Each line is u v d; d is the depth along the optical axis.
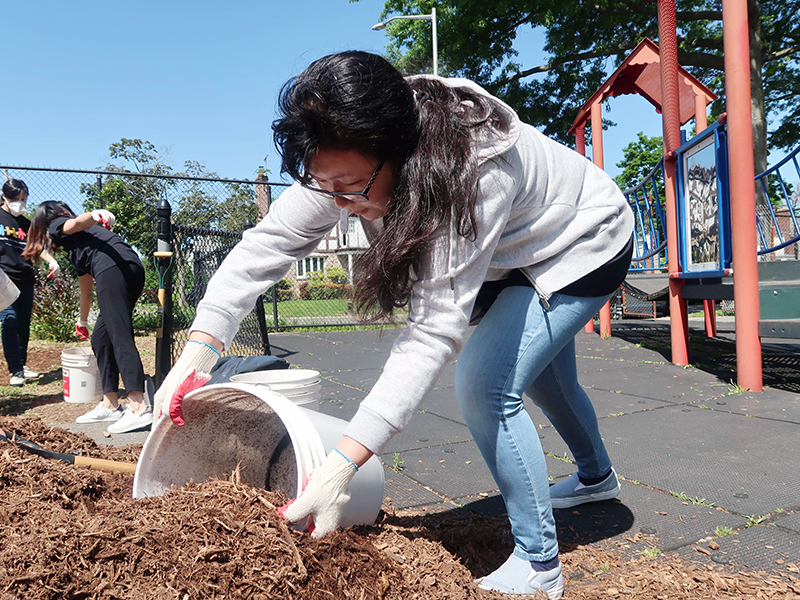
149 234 8.92
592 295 1.51
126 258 3.45
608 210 1.55
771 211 5.16
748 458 2.63
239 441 1.80
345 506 1.58
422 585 1.40
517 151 1.31
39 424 2.42
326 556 1.32
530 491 1.46
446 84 1.30
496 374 1.46
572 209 1.48
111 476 1.91
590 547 1.81
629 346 6.66
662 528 1.94
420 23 17.16
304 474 1.33
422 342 1.27
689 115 8.31
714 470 2.49
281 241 1.60
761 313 4.21
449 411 3.74
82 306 4.04
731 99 4.05
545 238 1.47
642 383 4.54
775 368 5.14
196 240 4.75
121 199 8.62
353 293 1.33
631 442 2.96
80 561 1.23
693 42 15.98
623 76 7.89
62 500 1.60
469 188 1.15
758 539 1.84
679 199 5.28
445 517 2.01
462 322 1.27
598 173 1.67
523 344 1.46
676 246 5.34
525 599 1.42
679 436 3.04
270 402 1.44
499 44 17.14
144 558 1.26
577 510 2.11
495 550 1.77
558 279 1.47
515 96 18.00
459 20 16.20
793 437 2.93
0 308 2.83
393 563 1.44
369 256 1.24
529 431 1.48
